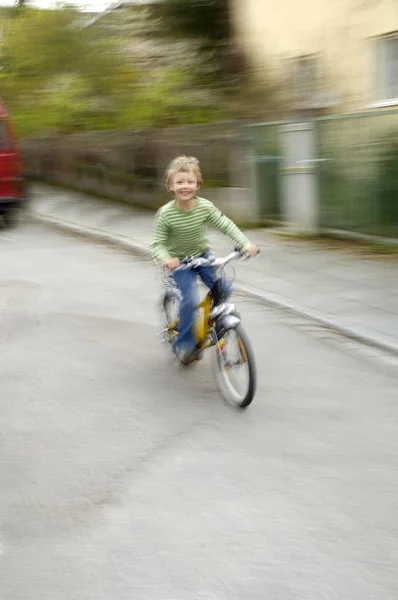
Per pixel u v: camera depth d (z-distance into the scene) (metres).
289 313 7.25
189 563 3.22
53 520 3.60
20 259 10.45
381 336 6.30
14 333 6.81
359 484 3.90
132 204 15.31
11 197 13.23
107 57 18.64
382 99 13.54
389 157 9.77
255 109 15.12
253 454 4.27
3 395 5.29
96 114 18.20
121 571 3.17
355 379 5.46
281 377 5.54
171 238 5.18
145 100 17.02
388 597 2.96
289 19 15.18
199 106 16.22
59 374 5.70
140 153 14.76
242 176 12.16
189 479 3.98
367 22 13.46
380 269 8.77
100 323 7.09
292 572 3.13
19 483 3.98
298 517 3.58
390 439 4.45
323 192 10.77
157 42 17.45
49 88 20.42
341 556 3.24
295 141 11.03
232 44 16.48
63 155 18.22
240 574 3.13
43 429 4.68
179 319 5.36
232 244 10.66
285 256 9.73
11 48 20.58
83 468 4.14
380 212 10.05
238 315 5.01
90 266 9.84
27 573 3.18
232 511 3.65
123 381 5.52
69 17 20.12
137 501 3.76
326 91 14.44
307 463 4.15
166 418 4.81
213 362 5.37
